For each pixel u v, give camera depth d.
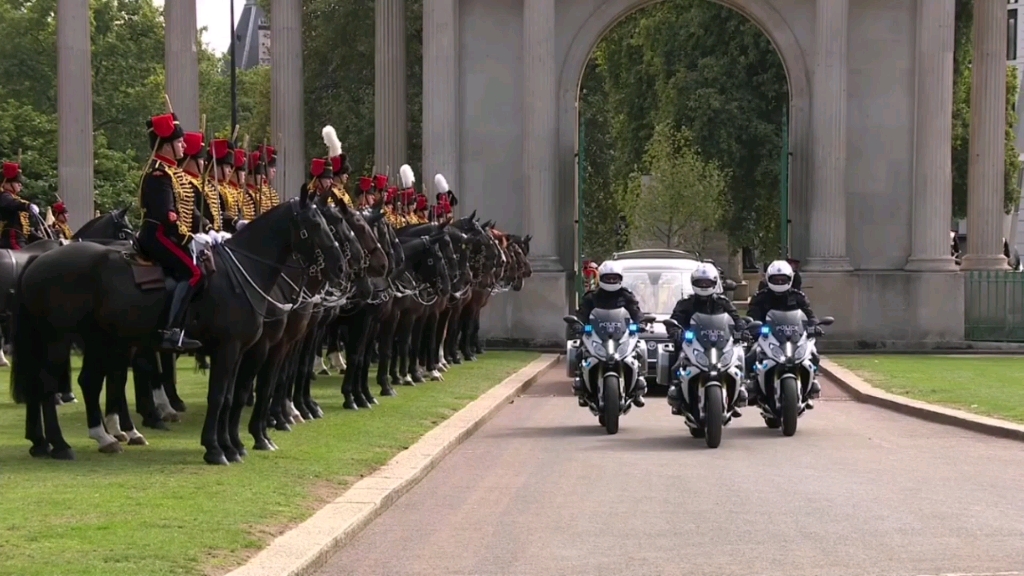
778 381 29.39
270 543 15.98
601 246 101.62
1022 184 99.19
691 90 81.31
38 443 22.16
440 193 46.34
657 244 87.88
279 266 22.81
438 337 42.34
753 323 29.95
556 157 57.81
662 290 41.97
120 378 24.28
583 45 58.75
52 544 15.04
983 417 30.77
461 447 26.92
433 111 57.53
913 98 57.25
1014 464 24.55
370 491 19.94
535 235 56.81
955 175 77.62
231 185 28.56
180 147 22.14
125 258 21.97
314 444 24.58
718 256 95.50
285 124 59.19
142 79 94.31
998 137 58.81
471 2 58.91
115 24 93.75
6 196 34.81
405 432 26.86
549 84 56.94
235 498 18.36
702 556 16.64
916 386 38.50
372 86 81.06
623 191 96.62
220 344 22.02
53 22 91.00
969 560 16.39
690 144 84.69
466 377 40.88
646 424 31.72
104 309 21.70
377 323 32.75
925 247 56.06
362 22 79.81
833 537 17.75
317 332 29.20
